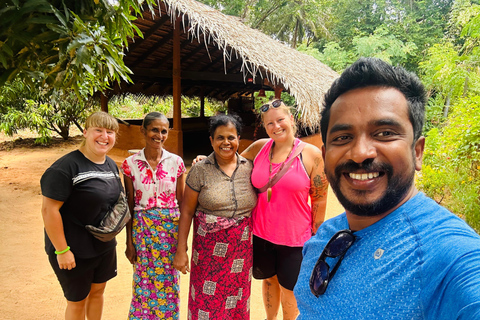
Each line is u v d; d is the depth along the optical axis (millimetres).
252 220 2275
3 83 1712
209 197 2037
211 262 2068
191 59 10258
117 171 2256
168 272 2305
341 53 18281
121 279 3393
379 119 712
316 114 6395
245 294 2174
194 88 14461
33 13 1658
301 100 5902
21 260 3693
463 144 4586
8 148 10359
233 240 2055
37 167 8062
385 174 725
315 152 2115
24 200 5703
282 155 2146
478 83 8500
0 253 3830
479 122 4406
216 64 10945
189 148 11117
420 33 19859
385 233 724
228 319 2135
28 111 9758
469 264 566
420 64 13430
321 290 797
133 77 10461
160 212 2262
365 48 17594
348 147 753
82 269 2084
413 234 679
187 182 2141
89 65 1803
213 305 2094
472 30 7430
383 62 753
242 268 2111
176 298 2365
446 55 11438
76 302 2127
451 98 11148
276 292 2461
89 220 2016
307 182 2078
